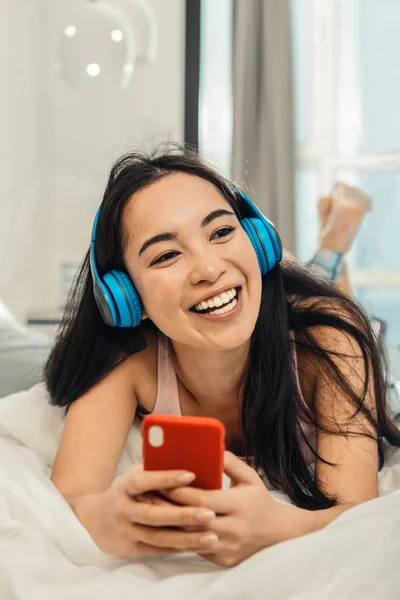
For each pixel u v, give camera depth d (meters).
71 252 3.04
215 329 0.99
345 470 1.02
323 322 1.17
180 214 0.99
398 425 1.28
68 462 1.05
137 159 1.10
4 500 0.91
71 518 0.86
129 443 1.17
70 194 3.05
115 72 2.47
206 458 0.75
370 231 3.06
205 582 0.75
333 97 3.10
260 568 0.74
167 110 3.04
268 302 1.11
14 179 2.95
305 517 0.84
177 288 0.97
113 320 1.04
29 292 3.01
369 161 3.07
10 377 1.62
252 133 2.95
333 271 2.02
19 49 2.94
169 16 3.03
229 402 1.16
